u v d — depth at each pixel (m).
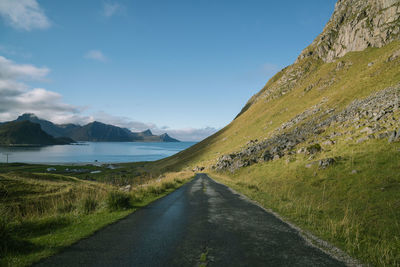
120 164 139.88
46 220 8.14
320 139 28.91
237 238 6.75
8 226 6.28
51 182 14.85
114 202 11.35
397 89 28.11
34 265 4.73
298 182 18.67
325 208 11.42
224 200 14.55
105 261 4.98
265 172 28.02
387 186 11.80
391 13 68.69
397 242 6.55
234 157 50.66
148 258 5.17
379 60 53.34
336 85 64.88
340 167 17.42
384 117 22.17
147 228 7.83
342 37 89.06
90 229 7.59
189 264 4.84
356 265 4.96
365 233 7.48
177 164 106.19
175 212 10.70
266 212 10.63
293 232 7.39
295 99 86.25
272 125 75.25
